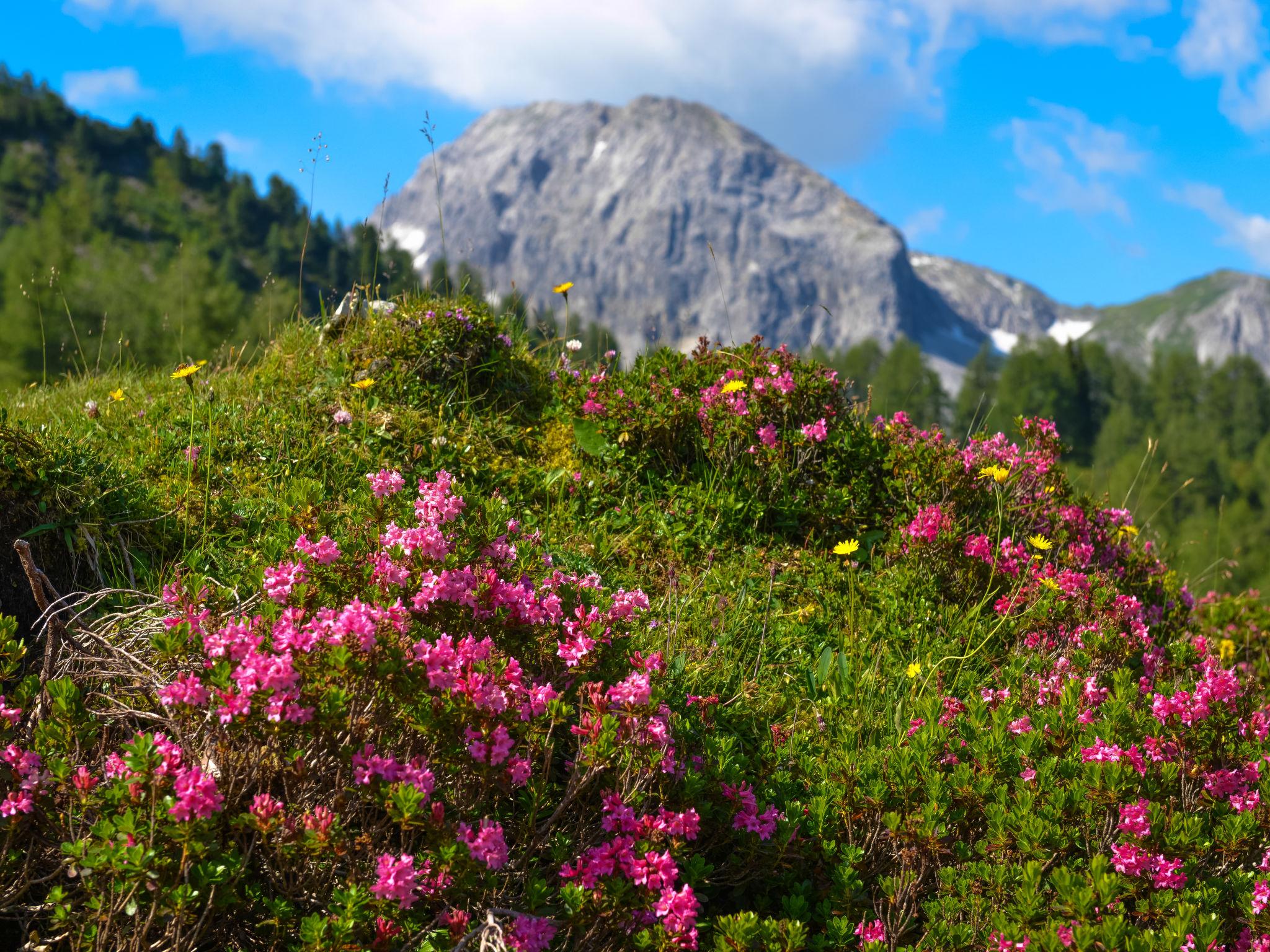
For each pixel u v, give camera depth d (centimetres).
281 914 240
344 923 225
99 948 226
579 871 262
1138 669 449
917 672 414
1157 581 587
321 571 297
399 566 297
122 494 423
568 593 333
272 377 616
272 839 243
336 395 590
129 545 408
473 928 250
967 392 13650
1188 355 14388
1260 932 265
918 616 476
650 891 257
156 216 16950
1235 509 6116
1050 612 458
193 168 19488
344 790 254
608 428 591
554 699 281
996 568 504
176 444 515
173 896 219
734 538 544
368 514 376
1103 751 315
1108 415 13062
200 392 582
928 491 552
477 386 653
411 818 236
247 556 418
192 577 287
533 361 721
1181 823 285
